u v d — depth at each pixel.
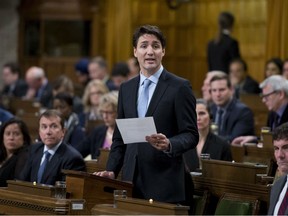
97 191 9.86
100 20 27.61
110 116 14.41
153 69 9.81
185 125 9.65
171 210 8.41
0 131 13.20
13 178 12.80
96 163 12.51
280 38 21.52
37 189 10.06
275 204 9.22
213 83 15.44
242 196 10.34
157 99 9.76
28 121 17.48
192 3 26.50
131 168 9.89
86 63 23.17
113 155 10.18
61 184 9.92
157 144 9.36
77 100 18.42
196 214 10.77
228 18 21.50
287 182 9.24
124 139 9.44
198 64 26.45
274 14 21.58
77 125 15.56
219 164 10.95
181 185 9.80
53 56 28.03
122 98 10.05
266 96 14.46
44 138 11.96
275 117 14.58
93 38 27.66
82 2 27.66
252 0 25.17
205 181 10.98
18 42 28.45
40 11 28.05
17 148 13.12
